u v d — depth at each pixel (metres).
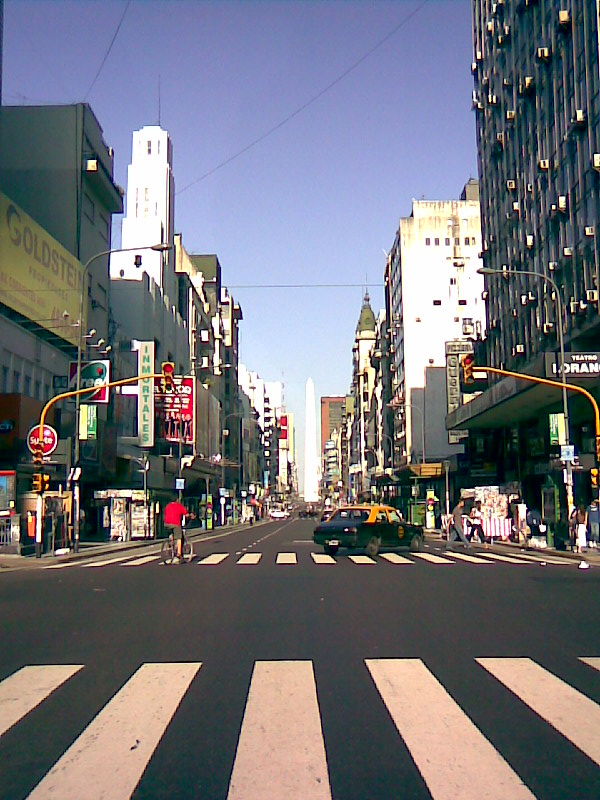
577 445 41.38
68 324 42.91
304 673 8.20
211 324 100.62
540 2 41.62
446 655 9.10
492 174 52.72
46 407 27.91
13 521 28.73
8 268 35.78
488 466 57.44
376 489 113.44
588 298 33.59
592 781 5.09
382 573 19.91
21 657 9.26
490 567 21.92
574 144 36.56
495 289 52.12
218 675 8.18
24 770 5.37
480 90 55.81
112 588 16.83
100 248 51.12
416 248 87.88
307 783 5.07
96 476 46.56
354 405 158.25
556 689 7.48
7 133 47.38
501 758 5.52
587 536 31.67
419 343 86.44
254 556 27.31
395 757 5.55
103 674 8.30
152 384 58.53
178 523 24.33
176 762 5.48
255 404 172.75
